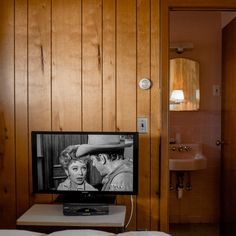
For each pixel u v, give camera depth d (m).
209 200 3.66
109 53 2.44
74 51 2.45
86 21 2.44
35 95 2.46
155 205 2.45
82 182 2.16
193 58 3.62
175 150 3.62
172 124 3.65
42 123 2.46
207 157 3.65
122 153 2.15
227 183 3.09
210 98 3.63
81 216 2.08
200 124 3.65
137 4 2.42
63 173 2.17
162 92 2.41
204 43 3.62
